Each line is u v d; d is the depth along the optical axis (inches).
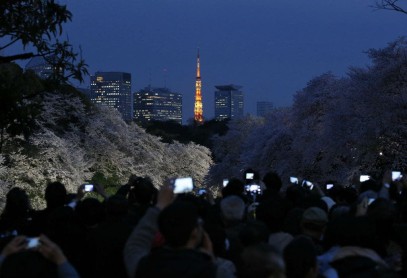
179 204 165.3
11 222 266.5
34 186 1203.9
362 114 1282.0
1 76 391.2
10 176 1115.9
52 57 412.2
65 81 414.9
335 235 187.0
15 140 1146.7
